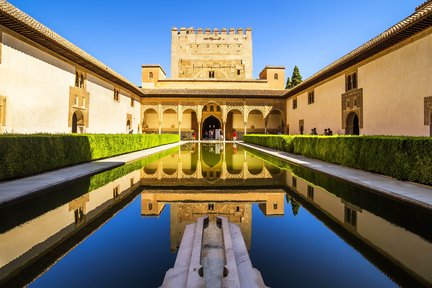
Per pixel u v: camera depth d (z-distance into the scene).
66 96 13.04
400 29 9.52
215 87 30.41
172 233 3.48
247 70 35.25
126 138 13.36
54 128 12.12
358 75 13.84
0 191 4.93
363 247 3.06
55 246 3.09
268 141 18.25
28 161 6.61
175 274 2.22
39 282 2.32
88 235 3.40
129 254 2.88
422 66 9.69
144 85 30.30
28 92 10.51
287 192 5.70
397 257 2.80
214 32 35.28
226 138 30.42
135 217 4.10
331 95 16.95
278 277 2.39
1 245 3.12
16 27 9.44
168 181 6.82
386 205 4.75
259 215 4.20
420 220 3.97
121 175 7.64
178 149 17.77
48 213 4.27
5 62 9.38
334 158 9.43
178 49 35.12
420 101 9.78
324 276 2.40
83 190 5.80
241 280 2.17
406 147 6.11
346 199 5.16
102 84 17.27
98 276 2.43
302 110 22.30
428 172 5.55
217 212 4.35
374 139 7.28
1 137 6.01
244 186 6.25
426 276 2.43
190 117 29.91
